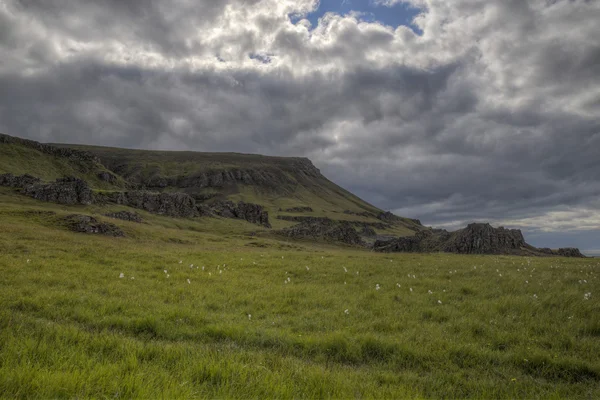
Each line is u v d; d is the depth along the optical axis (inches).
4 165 5526.6
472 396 253.0
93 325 376.8
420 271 900.0
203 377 241.4
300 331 393.4
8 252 856.3
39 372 209.3
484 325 422.9
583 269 959.6
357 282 734.5
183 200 5231.3
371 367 309.4
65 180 4269.2
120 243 1456.7
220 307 495.2
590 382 285.3
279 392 220.4
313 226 4586.6
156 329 368.5
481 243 3277.6
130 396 196.2
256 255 1257.4
